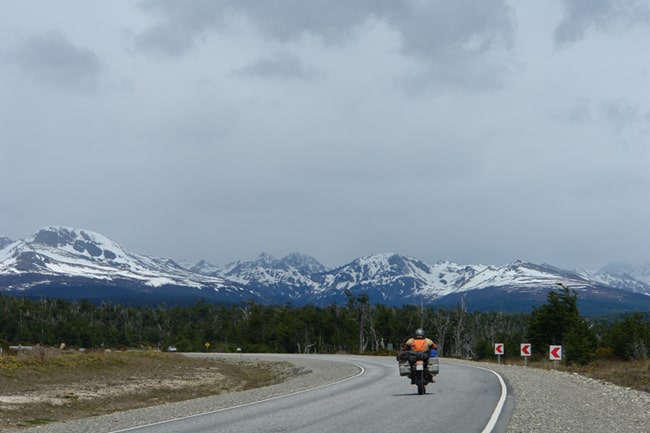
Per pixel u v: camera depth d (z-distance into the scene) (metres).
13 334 138.88
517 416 16.27
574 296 81.69
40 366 43.53
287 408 18.91
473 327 134.88
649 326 80.31
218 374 56.22
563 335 78.94
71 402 31.05
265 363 67.56
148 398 35.31
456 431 13.47
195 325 171.00
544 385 27.45
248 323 146.75
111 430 15.39
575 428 14.36
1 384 36.19
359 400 20.70
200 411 19.61
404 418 15.66
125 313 185.75
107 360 52.91
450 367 42.28
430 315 133.62
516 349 103.25
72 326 146.00
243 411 18.67
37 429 17.14
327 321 139.75
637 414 17.77
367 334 139.50
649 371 38.62
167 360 64.81
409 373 22.17
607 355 73.06
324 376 40.69
